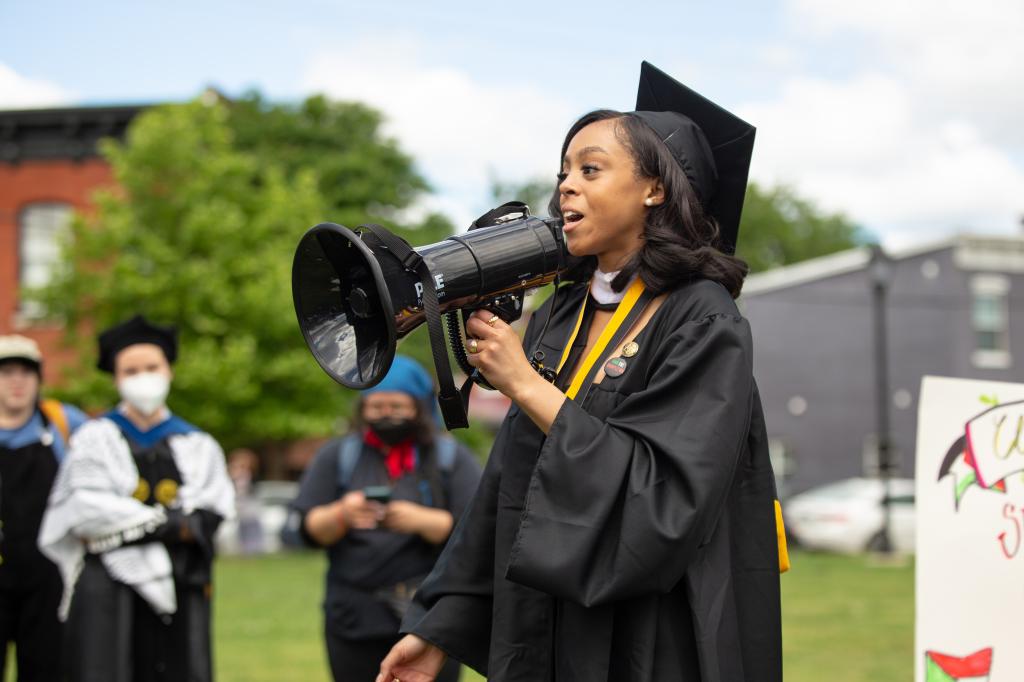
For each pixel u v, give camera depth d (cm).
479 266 239
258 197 2456
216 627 1012
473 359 240
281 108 3950
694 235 256
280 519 2200
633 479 223
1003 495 314
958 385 323
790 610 1156
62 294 2303
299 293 248
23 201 2861
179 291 2302
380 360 225
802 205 5878
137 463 486
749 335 239
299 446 3547
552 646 242
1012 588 310
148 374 495
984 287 3284
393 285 230
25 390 561
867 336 3291
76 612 471
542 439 253
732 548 243
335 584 457
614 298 261
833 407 3269
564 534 222
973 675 310
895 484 2153
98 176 2842
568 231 256
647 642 230
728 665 229
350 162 3812
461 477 471
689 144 261
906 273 3284
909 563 1805
